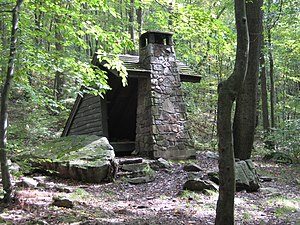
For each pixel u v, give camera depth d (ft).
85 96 40.91
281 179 29.19
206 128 59.52
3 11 18.04
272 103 56.39
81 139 30.91
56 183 25.50
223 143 13.61
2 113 17.40
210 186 23.32
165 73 35.88
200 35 26.84
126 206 19.79
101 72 21.39
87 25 21.12
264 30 48.26
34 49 19.13
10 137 42.75
